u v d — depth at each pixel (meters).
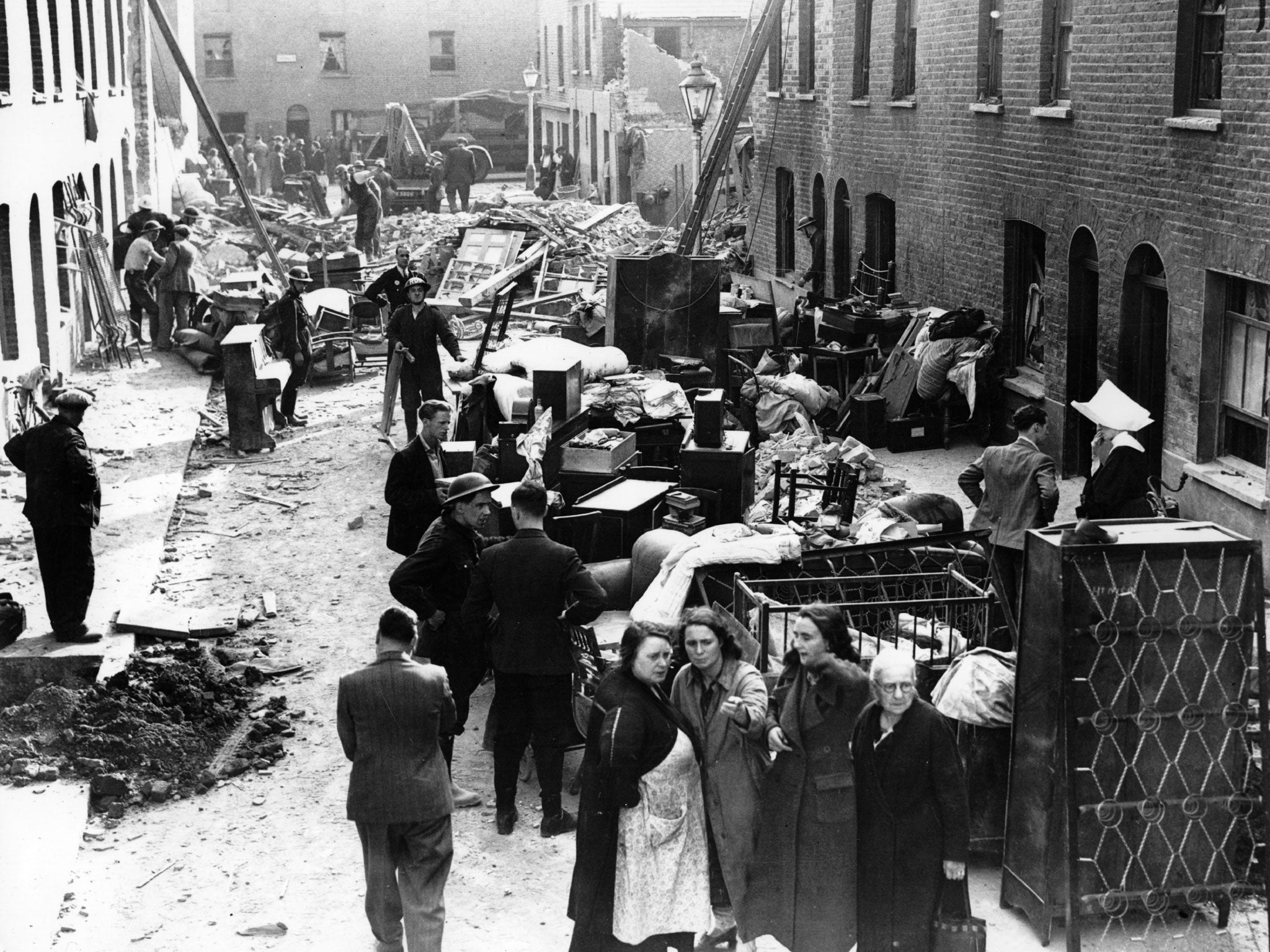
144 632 10.48
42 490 9.90
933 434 16.36
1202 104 12.02
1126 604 6.34
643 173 41.69
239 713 9.43
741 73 21.42
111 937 6.86
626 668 5.97
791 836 6.13
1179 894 6.49
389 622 6.51
